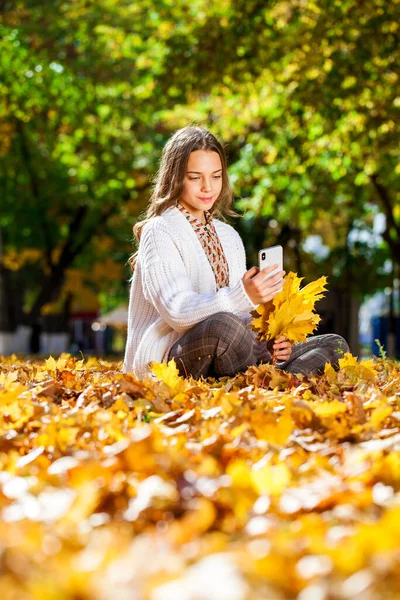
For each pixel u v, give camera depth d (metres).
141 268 5.19
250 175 20.17
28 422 3.31
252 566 1.55
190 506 2.03
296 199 21.53
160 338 5.08
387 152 16.83
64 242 29.28
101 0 20.64
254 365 4.91
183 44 16.33
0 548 1.64
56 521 1.95
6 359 8.66
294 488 2.23
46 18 21.16
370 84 15.54
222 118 19.08
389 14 15.01
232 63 16.31
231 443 2.79
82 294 36.75
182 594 1.43
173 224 5.21
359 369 4.87
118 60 21.48
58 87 21.05
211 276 5.26
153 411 3.60
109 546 1.70
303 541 1.78
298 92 16.06
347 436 2.99
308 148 17.95
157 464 2.30
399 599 1.45
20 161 25.22
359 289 29.89
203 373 4.86
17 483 2.28
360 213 24.70
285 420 2.80
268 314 4.83
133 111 21.94
